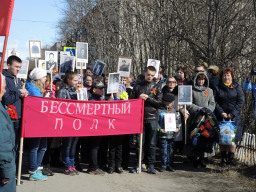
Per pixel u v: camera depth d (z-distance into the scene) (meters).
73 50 13.41
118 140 6.49
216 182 5.94
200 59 12.36
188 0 12.60
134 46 17.77
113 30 19.16
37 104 5.63
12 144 3.27
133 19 17.62
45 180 5.84
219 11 11.18
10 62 5.36
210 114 6.75
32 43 8.48
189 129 6.99
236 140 6.90
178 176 6.35
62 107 5.86
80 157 8.03
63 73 7.36
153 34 14.84
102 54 20.77
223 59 11.02
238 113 7.03
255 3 10.12
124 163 6.80
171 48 13.84
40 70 5.91
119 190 5.42
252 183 5.79
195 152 6.84
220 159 7.80
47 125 5.73
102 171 6.42
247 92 9.97
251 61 10.43
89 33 21.89
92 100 6.47
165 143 6.73
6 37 4.68
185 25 12.71
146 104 6.57
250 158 7.20
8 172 3.14
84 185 5.63
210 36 11.31
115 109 6.32
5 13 4.73
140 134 6.53
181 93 6.75
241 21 11.26
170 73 14.37
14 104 5.37
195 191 5.44
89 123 6.12
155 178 6.20
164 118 6.61
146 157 6.81
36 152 5.74
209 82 7.55
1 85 3.26
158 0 14.55
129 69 7.20
